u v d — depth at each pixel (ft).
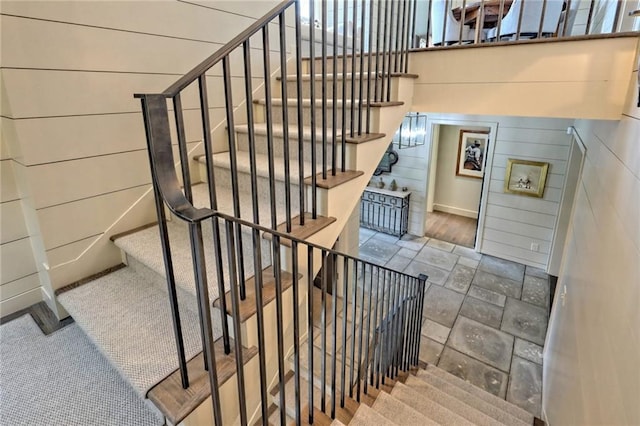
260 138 8.25
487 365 11.43
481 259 18.29
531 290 15.42
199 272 3.43
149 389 4.33
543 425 8.77
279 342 4.39
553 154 15.67
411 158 20.20
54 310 6.82
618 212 5.43
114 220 7.16
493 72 7.35
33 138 5.81
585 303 6.86
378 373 7.70
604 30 10.96
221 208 6.68
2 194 6.38
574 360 7.03
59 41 5.80
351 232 14.25
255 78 9.39
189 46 7.73
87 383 5.45
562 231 15.83
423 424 6.61
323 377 5.54
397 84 7.72
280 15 4.73
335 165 6.46
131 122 7.04
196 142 8.32
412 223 21.30
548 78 6.84
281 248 5.64
